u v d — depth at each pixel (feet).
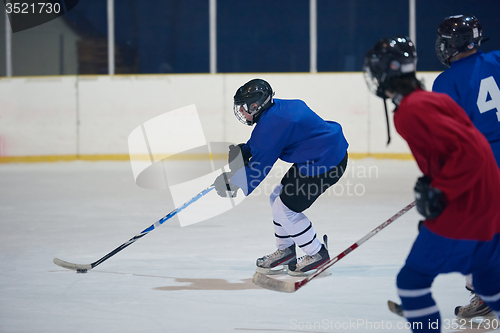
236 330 21.21
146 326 21.72
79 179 70.23
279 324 21.84
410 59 16.90
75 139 85.97
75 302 24.89
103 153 85.87
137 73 95.35
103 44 93.61
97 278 28.81
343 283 27.43
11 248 35.96
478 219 16.06
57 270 30.50
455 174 15.52
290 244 29.53
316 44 94.38
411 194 57.41
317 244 28.81
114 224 43.83
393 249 34.32
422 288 16.88
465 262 16.69
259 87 27.12
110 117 85.46
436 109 15.97
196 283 27.78
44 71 93.09
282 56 94.94
